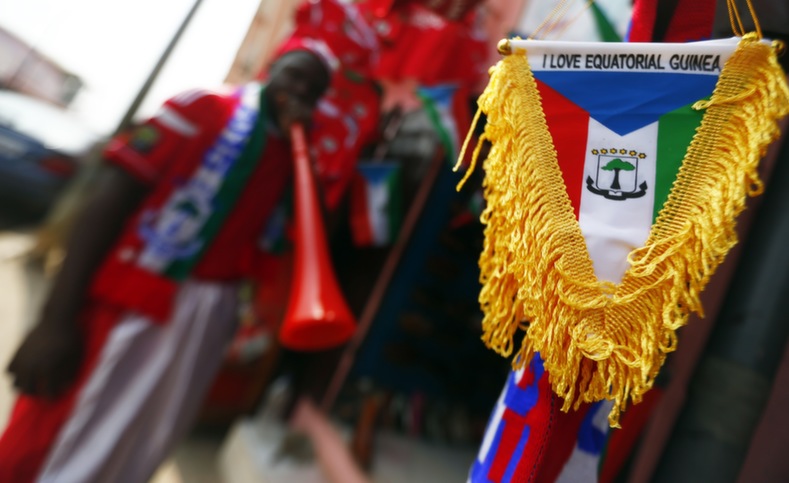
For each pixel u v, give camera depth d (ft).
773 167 3.94
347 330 5.59
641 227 2.61
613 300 2.55
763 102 2.51
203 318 6.11
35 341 5.31
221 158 6.11
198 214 6.03
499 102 2.81
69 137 19.11
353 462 7.83
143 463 5.84
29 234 18.84
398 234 8.93
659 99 2.70
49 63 58.34
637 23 3.19
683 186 2.59
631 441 4.69
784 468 3.37
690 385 4.10
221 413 10.26
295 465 8.25
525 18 7.90
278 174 6.60
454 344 9.29
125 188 5.75
